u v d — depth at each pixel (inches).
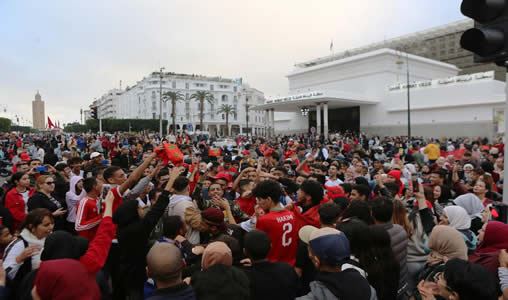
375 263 115.3
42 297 87.1
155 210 144.6
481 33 109.8
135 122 3090.6
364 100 1736.0
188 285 94.9
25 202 225.6
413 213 160.6
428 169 370.6
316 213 157.2
